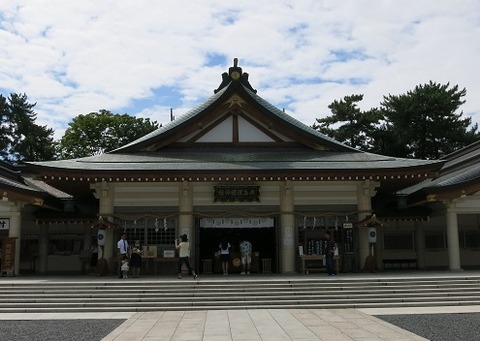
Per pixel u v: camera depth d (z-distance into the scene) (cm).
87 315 1647
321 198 2788
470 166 3172
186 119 2969
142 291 1895
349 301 1795
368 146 6075
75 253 3216
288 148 3031
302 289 1916
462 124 5781
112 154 2925
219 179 2614
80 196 3253
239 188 2733
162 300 1811
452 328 1342
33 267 3172
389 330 1305
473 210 2781
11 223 2673
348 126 6094
